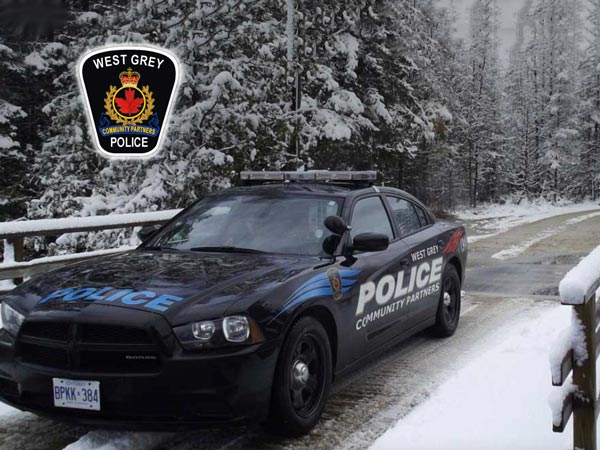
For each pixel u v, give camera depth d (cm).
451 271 675
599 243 1633
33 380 370
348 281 463
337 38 2298
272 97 1625
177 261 452
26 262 739
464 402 439
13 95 1989
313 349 421
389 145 2659
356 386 518
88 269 443
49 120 2000
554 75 5881
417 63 2870
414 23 2894
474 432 389
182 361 351
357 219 524
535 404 429
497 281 1050
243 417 364
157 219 885
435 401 445
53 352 368
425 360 592
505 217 3133
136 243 1209
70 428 431
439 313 652
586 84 6003
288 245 486
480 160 4997
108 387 353
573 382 313
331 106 2077
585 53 6131
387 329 533
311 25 2025
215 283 396
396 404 475
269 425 395
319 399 424
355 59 2331
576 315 309
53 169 1777
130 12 1517
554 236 1856
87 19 1602
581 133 5869
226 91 1427
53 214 1608
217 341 357
